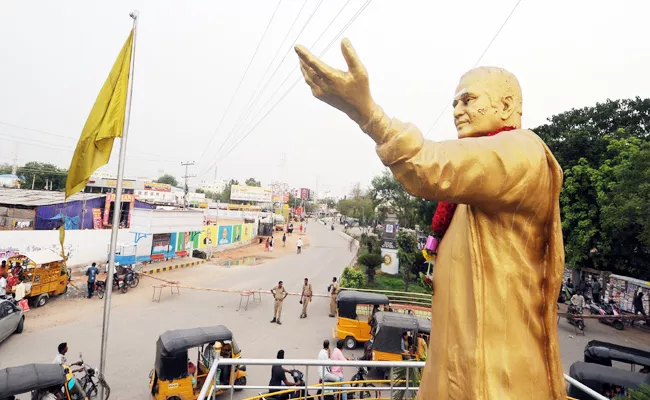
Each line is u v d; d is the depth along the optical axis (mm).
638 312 16281
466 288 1985
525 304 1881
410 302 17406
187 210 27344
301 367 10914
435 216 2361
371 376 10391
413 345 10508
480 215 1929
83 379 8688
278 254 33438
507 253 1892
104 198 26859
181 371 8430
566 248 18625
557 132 20703
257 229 45000
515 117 2107
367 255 22547
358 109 1652
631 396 6348
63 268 15703
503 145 1697
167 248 25359
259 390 9602
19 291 13516
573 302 16469
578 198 18047
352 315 12961
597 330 15836
